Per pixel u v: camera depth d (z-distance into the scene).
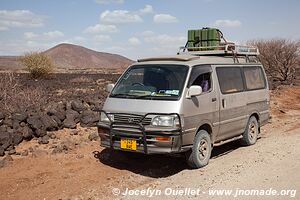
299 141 10.45
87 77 37.06
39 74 35.75
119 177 7.59
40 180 7.21
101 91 21.95
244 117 9.94
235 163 8.48
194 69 8.29
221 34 10.95
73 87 26.03
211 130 8.59
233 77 9.64
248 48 10.95
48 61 36.16
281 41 34.75
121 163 8.56
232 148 10.22
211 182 7.19
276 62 34.62
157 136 7.41
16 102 12.91
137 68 8.68
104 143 8.10
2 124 10.20
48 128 10.27
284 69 34.25
